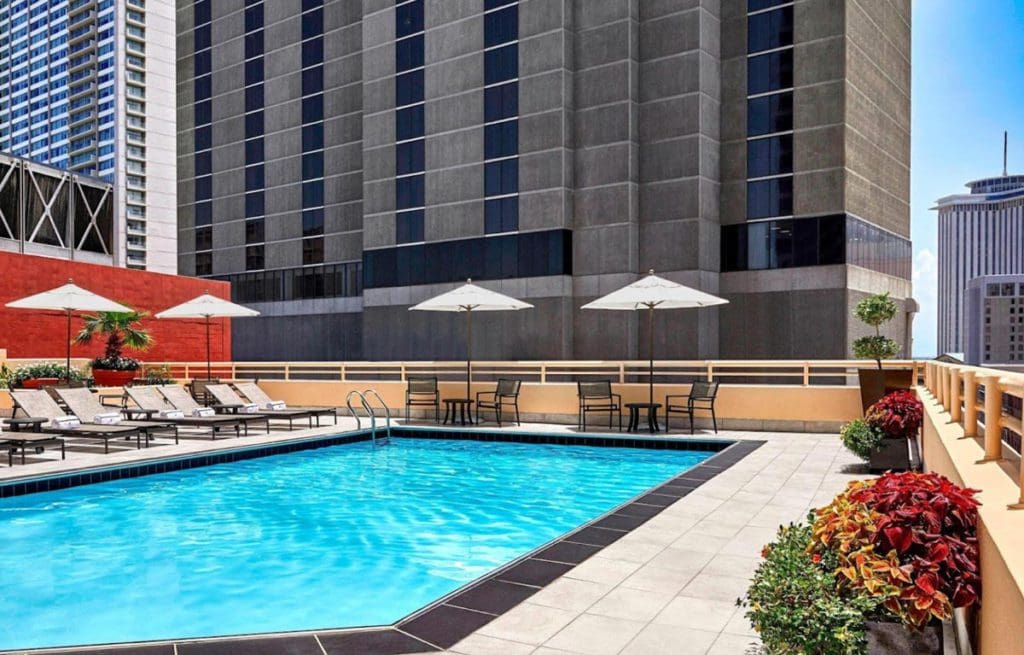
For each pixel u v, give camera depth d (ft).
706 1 99.04
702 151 97.60
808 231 96.07
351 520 26.76
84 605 17.83
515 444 45.34
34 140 464.24
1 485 29.37
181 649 12.69
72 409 41.57
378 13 123.03
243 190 153.28
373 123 123.24
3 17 478.59
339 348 137.90
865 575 9.07
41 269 66.85
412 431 48.32
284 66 146.51
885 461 30.19
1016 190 597.93
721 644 12.59
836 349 94.38
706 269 98.17
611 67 100.99
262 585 19.42
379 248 122.11
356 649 12.50
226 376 82.74
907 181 121.70
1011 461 11.38
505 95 108.06
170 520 26.78
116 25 407.44
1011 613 5.63
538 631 13.24
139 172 410.72
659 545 19.20
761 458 34.35
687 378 95.66
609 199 100.83
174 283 80.38
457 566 21.12
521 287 105.70
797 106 97.14
